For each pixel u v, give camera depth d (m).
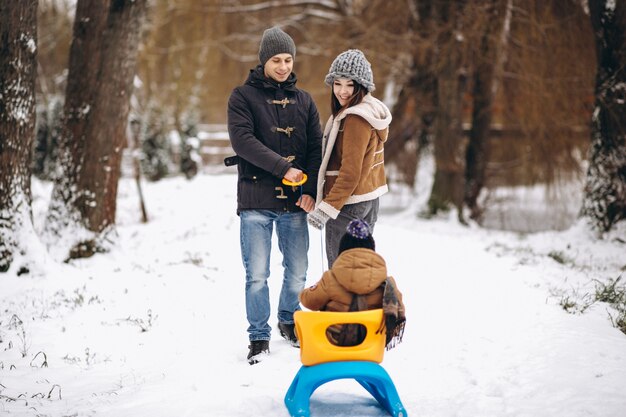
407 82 19.27
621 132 12.41
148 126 24.30
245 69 25.30
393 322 3.85
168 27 26.33
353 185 4.71
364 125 4.72
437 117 17.80
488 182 19.73
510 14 16.83
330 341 3.94
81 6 9.85
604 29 12.44
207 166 27.73
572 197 19.08
